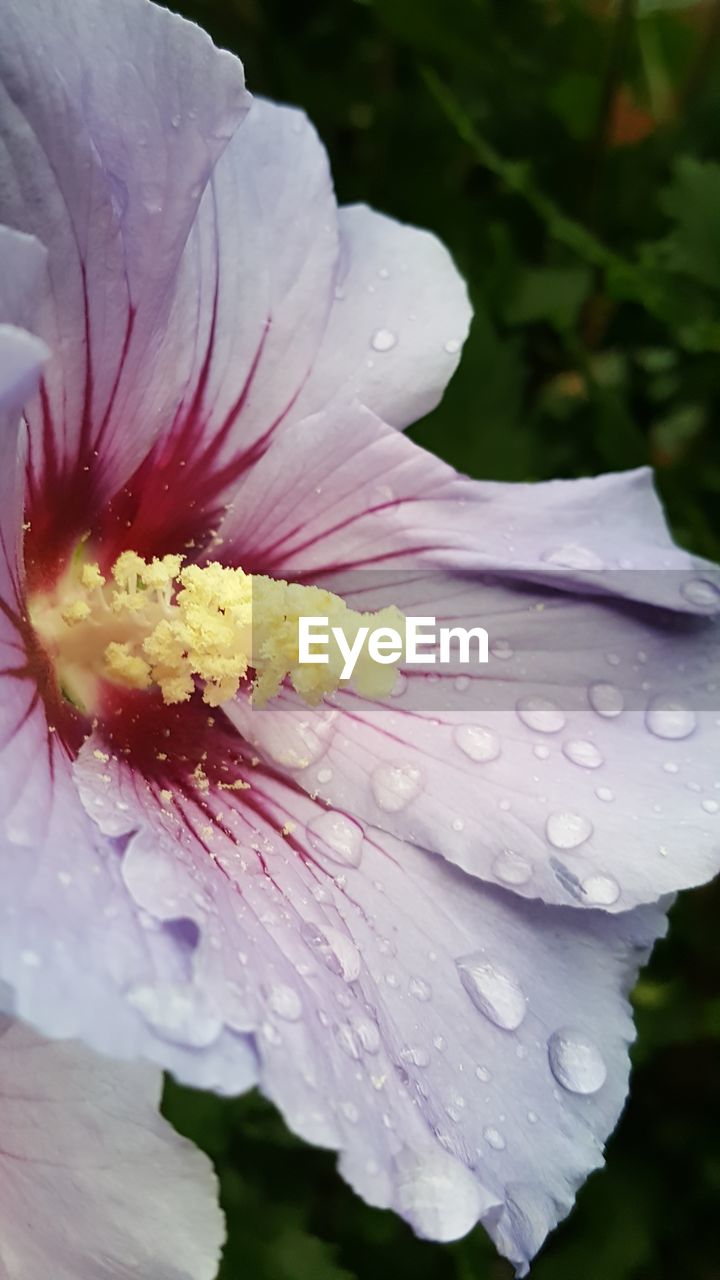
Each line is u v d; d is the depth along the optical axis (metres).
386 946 0.11
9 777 0.09
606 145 0.20
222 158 0.12
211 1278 0.10
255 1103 0.15
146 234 0.11
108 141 0.10
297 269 0.12
